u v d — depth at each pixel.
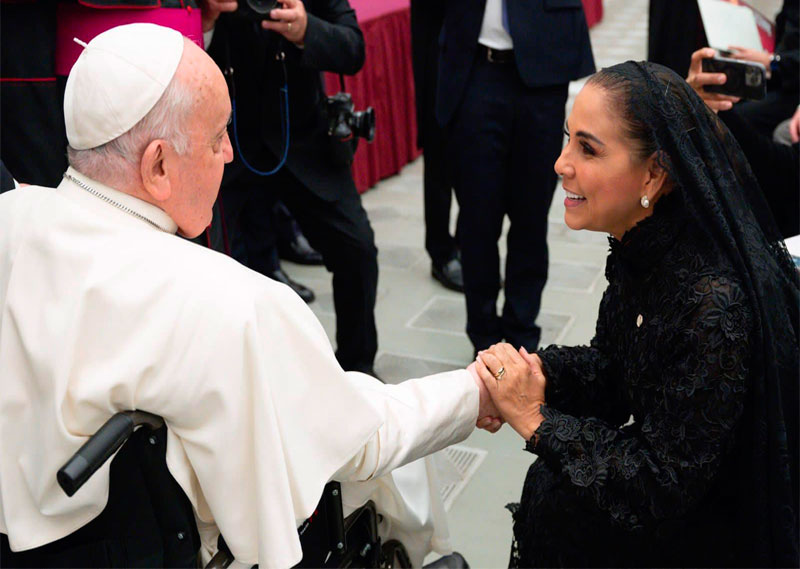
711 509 1.39
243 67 2.61
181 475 1.26
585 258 4.21
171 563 1.32
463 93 2.99
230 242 2.81
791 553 1.33
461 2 2.94
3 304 1.30
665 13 3.34
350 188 2.85
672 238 1.31
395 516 1.65
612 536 1.47
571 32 2.94
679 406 1.27
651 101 1.26
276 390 1.27
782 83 3.67
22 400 1.27
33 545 1.28
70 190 1.30
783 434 1.28
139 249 1.25
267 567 1.25
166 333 1.21
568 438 1.41
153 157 1.25
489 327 3.26
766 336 1.25
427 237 4.01
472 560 2.34
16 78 2.19
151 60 1.23
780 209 2.58
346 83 4.69
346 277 2.88
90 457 1.12
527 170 3.05
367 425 1.34
